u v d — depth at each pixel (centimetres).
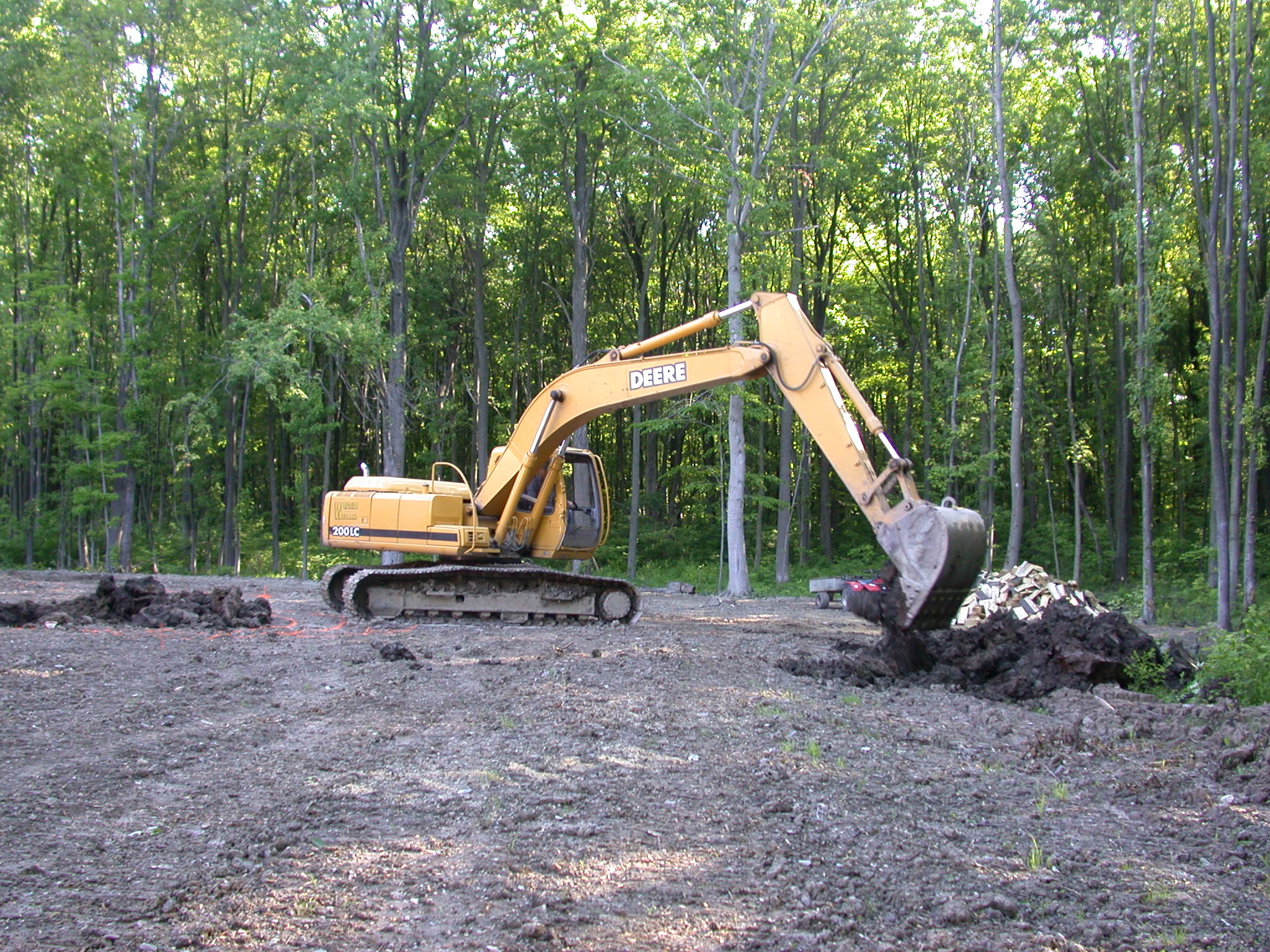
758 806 566
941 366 2592
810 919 417
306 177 3347
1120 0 1966
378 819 534
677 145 2434
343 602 1441
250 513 3978
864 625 1672
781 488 2931
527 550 1466
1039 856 497
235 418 3491
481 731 729
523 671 965
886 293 3250
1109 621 1074
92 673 912
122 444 3042
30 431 3372
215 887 440
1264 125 1906
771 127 2303
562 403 1365
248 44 2588
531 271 3481
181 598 1346
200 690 852
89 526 3381
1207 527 3020
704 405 2423
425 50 2719
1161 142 2192
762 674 980
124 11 2856
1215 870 492
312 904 425
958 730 782
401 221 2834
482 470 3198
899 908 435
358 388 3622
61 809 544
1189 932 418
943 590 963
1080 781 646
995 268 2559
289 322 2622
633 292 3716
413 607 1403
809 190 2877
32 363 3173
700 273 3603
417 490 1475
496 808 554
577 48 2872
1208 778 651
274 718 760
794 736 726
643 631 1334
